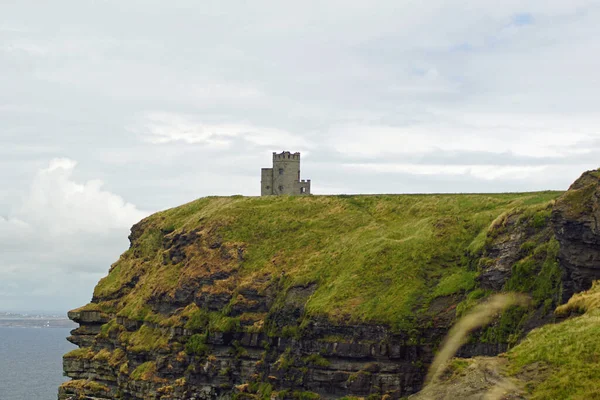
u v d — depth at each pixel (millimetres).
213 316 153000
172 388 150375
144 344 164625
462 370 76750
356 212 164875
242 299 149125
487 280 112000
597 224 86125
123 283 195375
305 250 155125
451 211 148375
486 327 105250
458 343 107188
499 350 100688
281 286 145250
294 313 135125
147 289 179375
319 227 163250
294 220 169000
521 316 100938
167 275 174875
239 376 142125
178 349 155375
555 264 99688
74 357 183875
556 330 76000
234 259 160875
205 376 146625
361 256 137000
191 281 164375
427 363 112750
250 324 144875
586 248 87812
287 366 129000
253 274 153250
